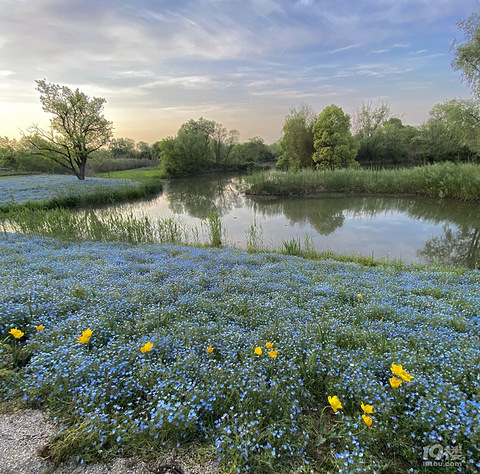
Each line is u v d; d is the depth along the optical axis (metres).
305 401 2.32
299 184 21.30
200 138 43.69
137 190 23.59
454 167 18.02
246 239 11.26
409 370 2.53
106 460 1.80
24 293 3.78
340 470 1.65
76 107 27.30
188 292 4.32
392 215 14.99
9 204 16.31
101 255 6.69
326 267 6.27
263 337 3.11
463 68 18.47
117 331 3.12
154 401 2.21
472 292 4.60
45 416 2.12
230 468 1.72
